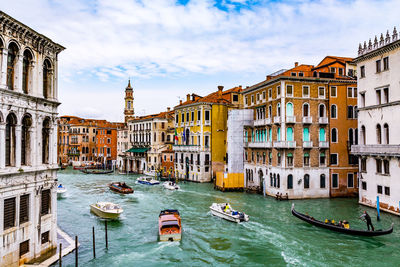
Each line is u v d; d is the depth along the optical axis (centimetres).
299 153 3259
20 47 1427
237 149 4106
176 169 5434
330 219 2459
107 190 4159
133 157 6788
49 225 1656
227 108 5003
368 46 2831
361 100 2953
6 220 1367
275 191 3369
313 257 1750
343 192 3369
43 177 1586
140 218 2634
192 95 5647
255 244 1961
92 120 9438
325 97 3350
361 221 2394
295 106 3253
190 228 2308
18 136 1420
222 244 1973
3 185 1325
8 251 1354
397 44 2473
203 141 4838
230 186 3906
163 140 6197
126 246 1950
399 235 2062
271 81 3394
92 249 1877
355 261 1691
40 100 1555
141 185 4612
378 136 2748
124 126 8119
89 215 2736
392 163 2547
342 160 3369
